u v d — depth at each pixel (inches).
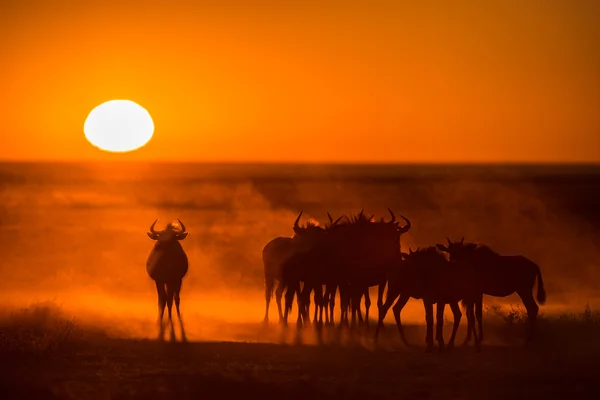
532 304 2842.0
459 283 2647.6
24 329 2854.3
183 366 2374.5
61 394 2025.1
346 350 2667.3
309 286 2957.7
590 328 3011.8
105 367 2363.4
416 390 2119.8
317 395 2032.5
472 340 2886.3
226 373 2272.4
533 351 2655.0
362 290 2984.7
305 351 2637.8
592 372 2326.5
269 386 2084.2
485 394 2081.7
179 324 3184.1
